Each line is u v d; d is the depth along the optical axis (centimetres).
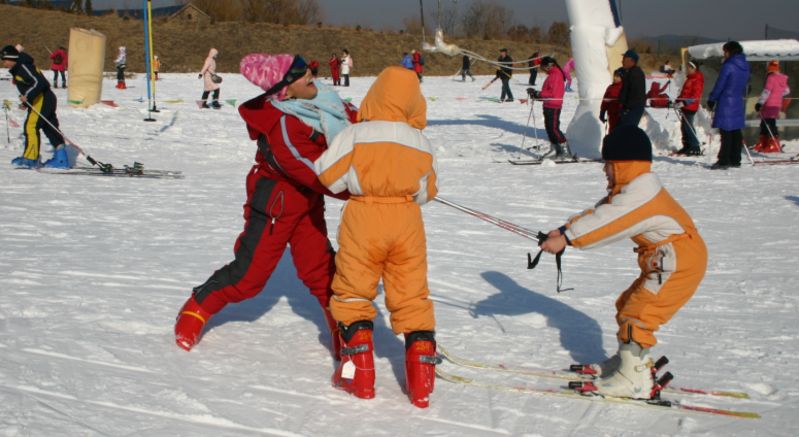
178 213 863
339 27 5881
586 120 1555
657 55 5672
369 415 350
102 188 1031
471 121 2142
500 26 6606
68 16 5212
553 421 350
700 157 1445
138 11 5856
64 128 1691
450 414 354
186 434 313
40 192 973
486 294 570
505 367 417
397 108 369
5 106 1430
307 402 359
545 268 655
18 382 348
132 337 429
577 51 1556
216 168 1321
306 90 398
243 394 361
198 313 420
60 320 448
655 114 2217
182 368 390
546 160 1377
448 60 5550
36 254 630
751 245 746
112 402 339
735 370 422
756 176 1188
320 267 419
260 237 409
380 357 430
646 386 373
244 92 2922
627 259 700
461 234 788
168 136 1688
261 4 5988
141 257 636
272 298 526
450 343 456
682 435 339
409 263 368
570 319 514
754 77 1633
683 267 360
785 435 341
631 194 359
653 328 369
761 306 549
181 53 4994
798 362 436
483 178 1217
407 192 363
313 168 388
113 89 2927
